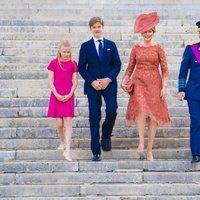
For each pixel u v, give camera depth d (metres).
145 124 19.03
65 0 34.00
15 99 20.50
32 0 33.81
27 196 15.97
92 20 17.75
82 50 17.73
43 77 22.41
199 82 17.42
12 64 23.22
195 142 17.11
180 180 16.61
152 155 17.92
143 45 17.78
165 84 17.50
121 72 23.02
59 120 17.70
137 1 34.19
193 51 17.61
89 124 19.00
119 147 18.86
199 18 29.70
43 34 26.12
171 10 31.55
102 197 15.78
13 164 16.97
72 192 16.05
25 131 19.03
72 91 17.56
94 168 17.02
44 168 16.98
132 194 16.11
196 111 17.22
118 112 20.14
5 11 31.69
